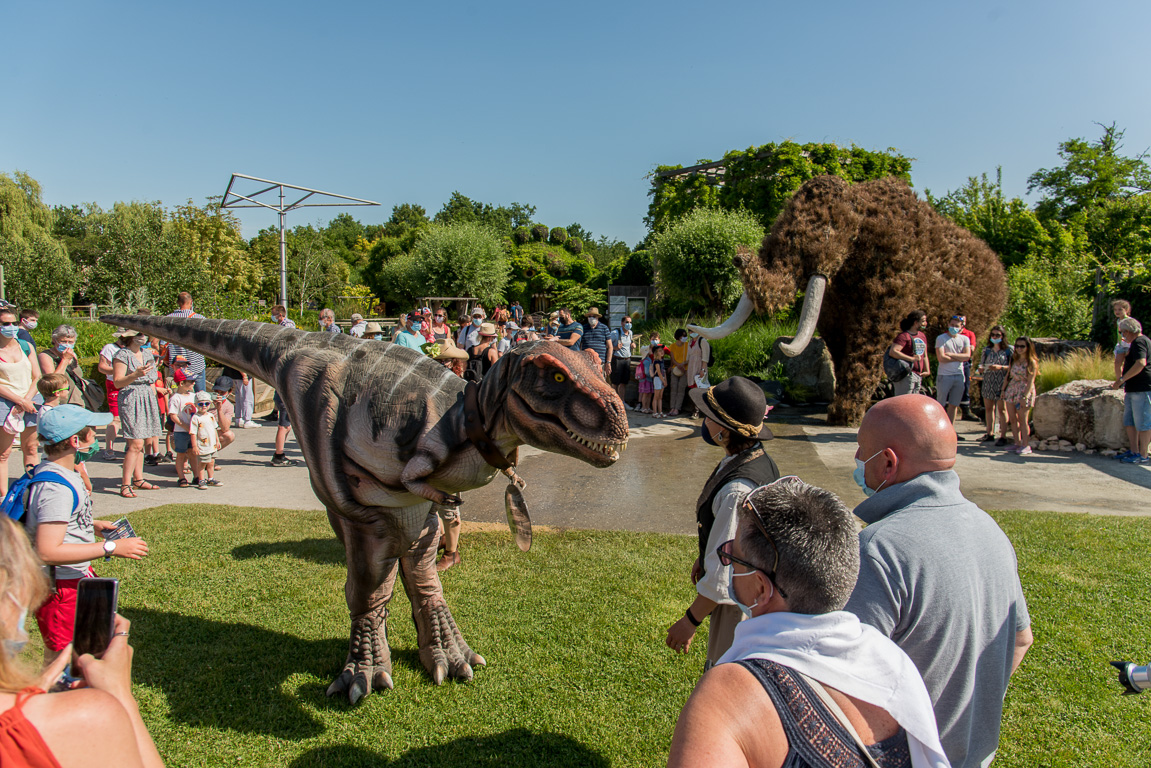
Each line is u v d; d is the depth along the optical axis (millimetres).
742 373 14188
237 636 4188
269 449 9711
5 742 1249
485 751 3152
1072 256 24562
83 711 1346
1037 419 9625
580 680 3699
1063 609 4324
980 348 12219
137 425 7188
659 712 3426
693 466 8758
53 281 25000
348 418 3289
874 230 10398
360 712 3455
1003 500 6863
